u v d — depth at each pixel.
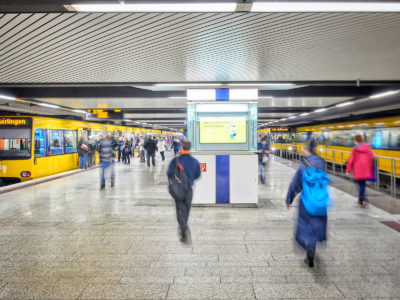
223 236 4.80
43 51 5.19
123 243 4.53
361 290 3.09
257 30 4.36
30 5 3.39
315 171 3.35
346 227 5.13
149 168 15.55
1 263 3.84
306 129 25.08
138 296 3.02
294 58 5.84
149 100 12.14
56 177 11.91
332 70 6.92
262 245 4.40
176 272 3.55
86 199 7.77
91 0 3.30
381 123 13.76
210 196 6.84
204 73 7.03
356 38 4.74
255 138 7.24
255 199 6.81
